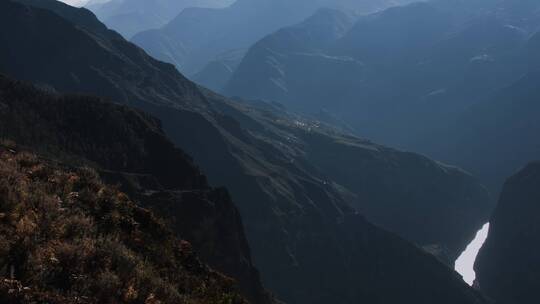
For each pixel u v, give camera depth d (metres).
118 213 15.18
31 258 10.62
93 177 18.25
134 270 12.07
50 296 9.85
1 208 12.38
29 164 17.30
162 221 17.20
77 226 12.79
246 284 41.38
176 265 14.84
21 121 42.06
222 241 41.34
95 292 10.76
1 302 9.23
